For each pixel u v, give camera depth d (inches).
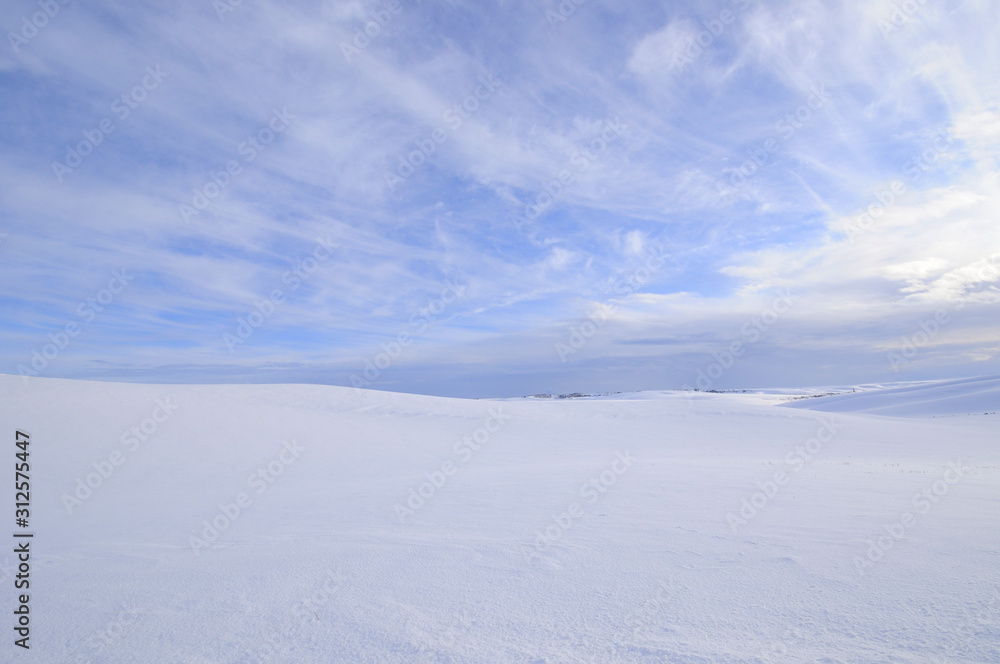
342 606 153.6
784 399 3816.4
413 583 172.9
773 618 128.3
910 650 106.3
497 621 136.5
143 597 174.7
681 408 1652.3
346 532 270.1
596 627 129.4
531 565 187.0
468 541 231.3
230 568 207.0
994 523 212.5
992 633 109.9
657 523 244.4
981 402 1993.1
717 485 362.6
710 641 117.4
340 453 828.6
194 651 128.0
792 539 199.8
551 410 1560.0
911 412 2110.0
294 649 125.9
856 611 128.1
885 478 375.2
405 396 1551.4
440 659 115.8
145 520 385.4
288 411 1123.9
